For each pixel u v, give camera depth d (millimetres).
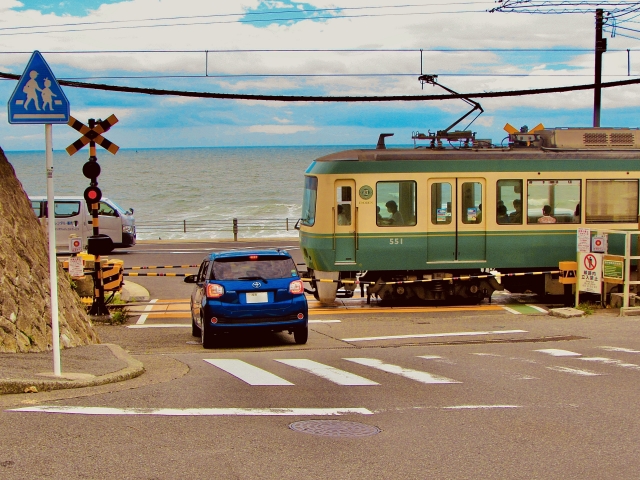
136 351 12430
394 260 17703
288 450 5875
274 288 12312
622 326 14367
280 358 11188
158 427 6547
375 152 17766
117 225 29453
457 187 17797
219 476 5160
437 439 6281
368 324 15555
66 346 10312
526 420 6992
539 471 5395
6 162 10891
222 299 12180
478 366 10211
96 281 16359
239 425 6707
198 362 10766
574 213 18203
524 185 17984
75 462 5406
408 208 17703
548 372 9672
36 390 7902
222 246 33031
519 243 18000
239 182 106125
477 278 18000
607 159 18266
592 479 5230
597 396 8125
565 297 17922
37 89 7828
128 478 5066
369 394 8250
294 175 120688
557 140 18469
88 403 7461
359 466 5465
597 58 24953
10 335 9391
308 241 17953
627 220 18406
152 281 23172
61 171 148625
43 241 10969
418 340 13406
